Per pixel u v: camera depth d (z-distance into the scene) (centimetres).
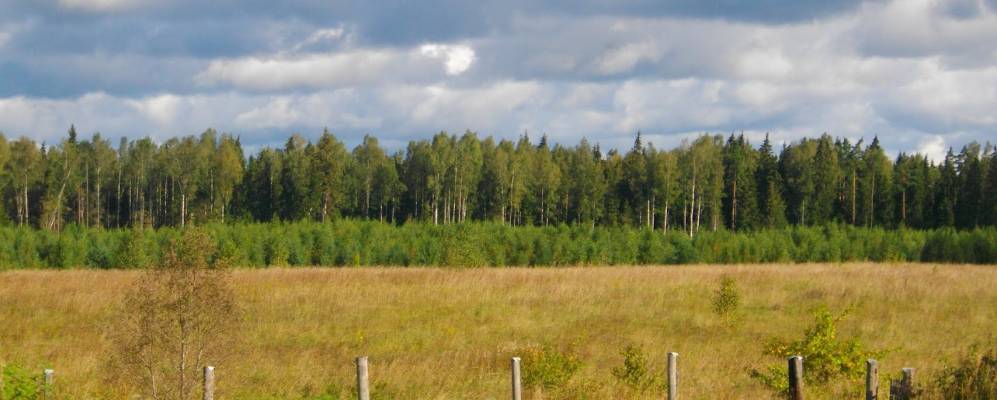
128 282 3319
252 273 3784
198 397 1406
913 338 2300
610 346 2164
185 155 9844
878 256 7181
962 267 5141
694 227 10875
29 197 9819
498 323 2539
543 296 3125
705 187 9919
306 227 6069
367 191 10362
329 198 9531
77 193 9975
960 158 11569
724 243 6769
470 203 10612
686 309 2861
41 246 5412
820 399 1435
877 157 10894
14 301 2794
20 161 9225
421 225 6794
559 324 2538
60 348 2005
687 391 1543
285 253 5531
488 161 10581
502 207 9981
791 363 1146
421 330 2394
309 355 1958
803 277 3900
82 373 1670
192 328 1327
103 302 2762
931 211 10462
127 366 1312
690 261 6569
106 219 10500
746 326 2531
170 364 1337
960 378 1192
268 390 1592
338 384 1661
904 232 7581
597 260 6175
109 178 10450
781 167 11600
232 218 9788
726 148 11594
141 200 10425
